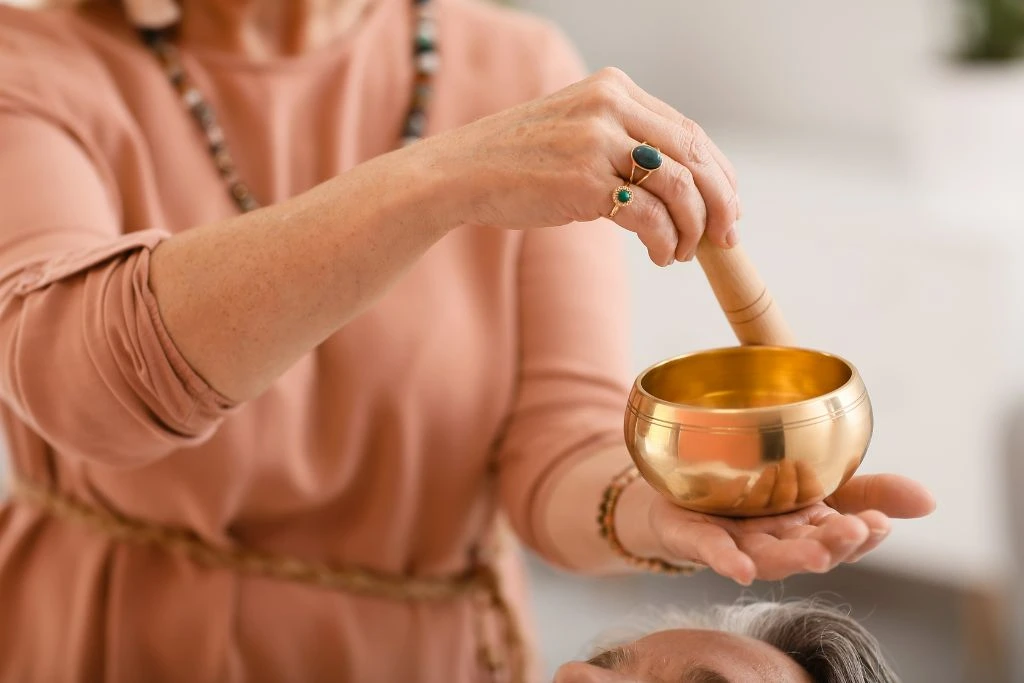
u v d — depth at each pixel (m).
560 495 1.07
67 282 0.86
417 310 1.14
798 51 2.70
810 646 0.83
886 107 2.62
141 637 1.14
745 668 0.79
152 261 0.82
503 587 1.29
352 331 1.12
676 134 0.71
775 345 0.79
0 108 1.00
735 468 0.68
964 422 2.16
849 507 0.79
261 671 1.16
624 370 1.17
